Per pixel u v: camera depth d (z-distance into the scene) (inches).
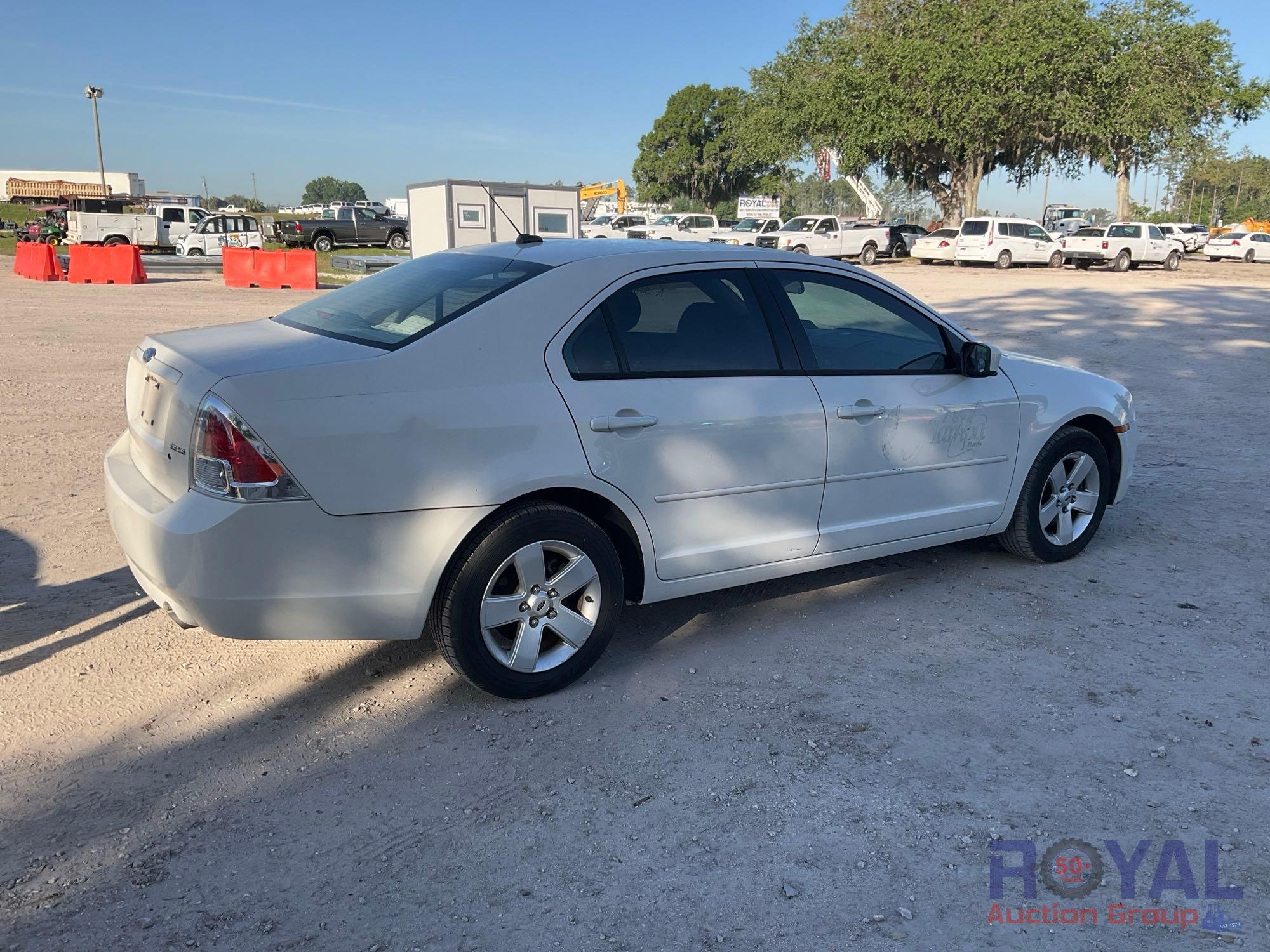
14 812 115.0
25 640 159.9
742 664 155.0
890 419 169.3
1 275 995.9
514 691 140.0
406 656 157.6
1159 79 1519.4
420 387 128.3
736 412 151.8
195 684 146.9
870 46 1641.2
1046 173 1819.6
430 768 125.6
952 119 1528.1
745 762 127.0
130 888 102.7
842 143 1651.1
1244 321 681.0
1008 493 190.4
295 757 128.0
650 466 144.6
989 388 184.4
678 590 154.3
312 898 101.6
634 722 137.2
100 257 919.0
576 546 140.7
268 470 119.7
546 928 97.4
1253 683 148.8
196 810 116.3
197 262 1194.0
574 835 112.2
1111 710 140.3
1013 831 113.0
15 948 93.5
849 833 112.6
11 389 371.9
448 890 103.0
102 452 281.0
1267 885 103.7
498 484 131.3
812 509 163.8
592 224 1680.6
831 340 166.9
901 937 96.3
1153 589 187.3
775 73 1813.5
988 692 145.9
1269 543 214.8
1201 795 119.6
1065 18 1469.0
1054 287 1011.9
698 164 3216.0
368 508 124.8
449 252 168.2
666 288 150.6
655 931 97.1
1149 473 275.9
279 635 125.8
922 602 180.5
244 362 126.5
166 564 122.3
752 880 104.7
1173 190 3641.7
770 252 163.8
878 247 1524.4
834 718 138.1
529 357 136.5
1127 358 502.3
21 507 227.9
